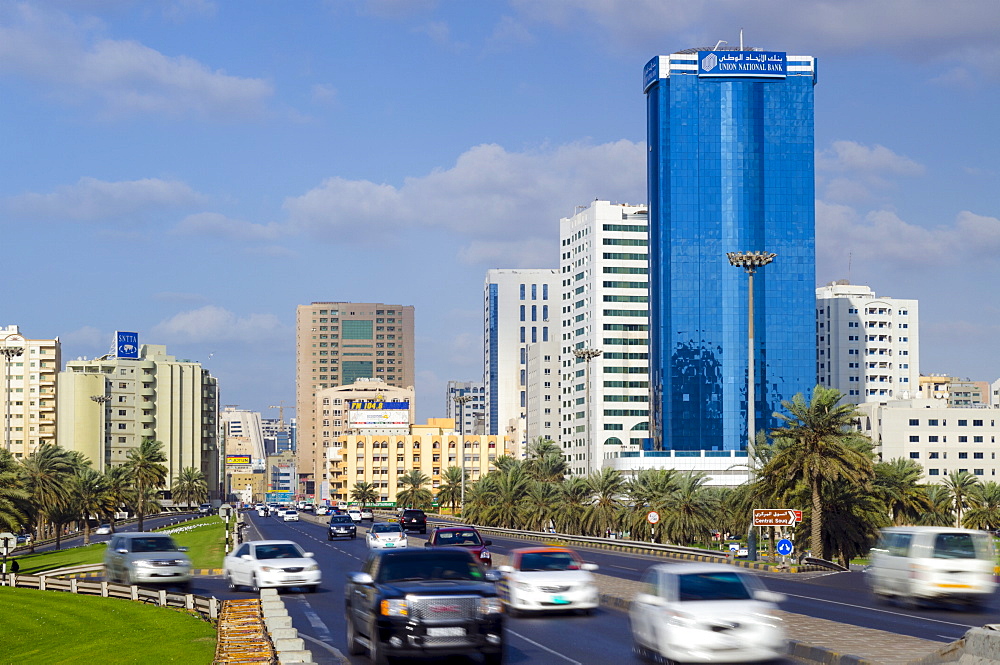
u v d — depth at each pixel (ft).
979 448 620.08
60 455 358.84
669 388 649.61
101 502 407.64
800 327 651.66
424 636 65.98
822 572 159.74
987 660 56.24
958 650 59.52
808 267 654.53
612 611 104.42
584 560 198.80
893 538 110.93
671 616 66.64
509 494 379.35
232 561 135.74
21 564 261.85
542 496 359.66
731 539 360.89
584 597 100.17
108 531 440.86
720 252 654.12
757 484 207.31
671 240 655.35
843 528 209.05
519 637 83.92
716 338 649.61
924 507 250.57
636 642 74.02
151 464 452.76
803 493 207.92
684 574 69.67
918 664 63.26
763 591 69.56
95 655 98.12
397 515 566.36
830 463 191.83
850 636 77.92
